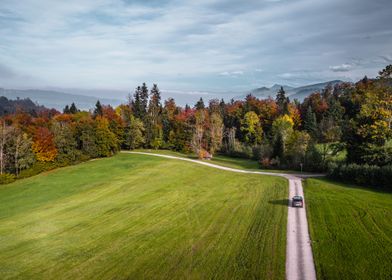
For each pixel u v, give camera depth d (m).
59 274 23.05
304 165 65.62
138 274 22.34
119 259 24.91
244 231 29.58
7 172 67.25
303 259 23.67
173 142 105.00
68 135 79.19
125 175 61.94
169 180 55.91
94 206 41.62
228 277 21.41
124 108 121.38
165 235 29.48
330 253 24.44
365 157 52.84
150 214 36.41
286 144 77.06
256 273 21.80
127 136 101.62
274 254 24.50
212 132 96.19
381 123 53.47
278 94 136.75
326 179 53.22
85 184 56.38
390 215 32.44
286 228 30.02
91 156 85.31
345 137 58.16
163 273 22.31
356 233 27.98
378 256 23.59
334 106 109.44
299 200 36.94
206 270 22.45
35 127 83.75
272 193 44.47
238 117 122.62
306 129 106.81
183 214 35.78
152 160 79.19
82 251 26.88
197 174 61.38
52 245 28.70
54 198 48.53
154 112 118.69
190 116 116.56
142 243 27.83
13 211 42.97
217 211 36.38
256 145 95.75
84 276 22.53
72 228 33.19
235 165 75.75
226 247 26.12
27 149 69.94
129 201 42.84
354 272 21.59
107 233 30.94
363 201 37.81
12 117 107.19
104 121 90.56
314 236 27.92
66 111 151.50
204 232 29.80
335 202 37.84
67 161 77.75
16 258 26.23
